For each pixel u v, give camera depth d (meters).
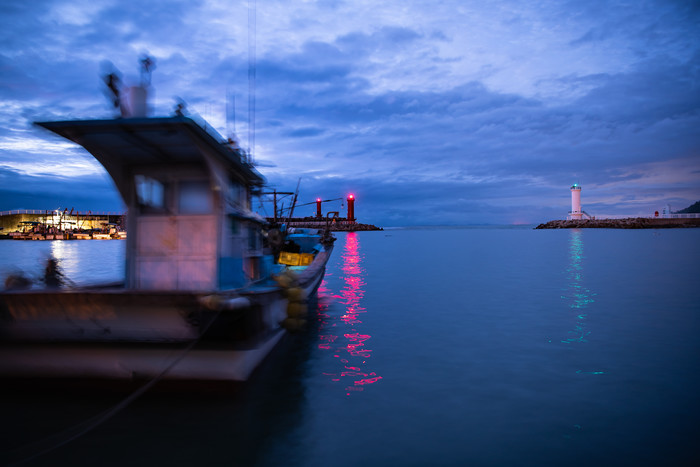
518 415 5.59
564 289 15.91
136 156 6.63
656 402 5.92
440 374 7.14
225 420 5.48
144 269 6.83
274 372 7.23
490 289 16.23
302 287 7.86
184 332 6.00
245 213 8.27
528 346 8.69
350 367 7.51
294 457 4.64
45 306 5.94
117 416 5.55
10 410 5.70
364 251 40.22
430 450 4.76
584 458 4.57
